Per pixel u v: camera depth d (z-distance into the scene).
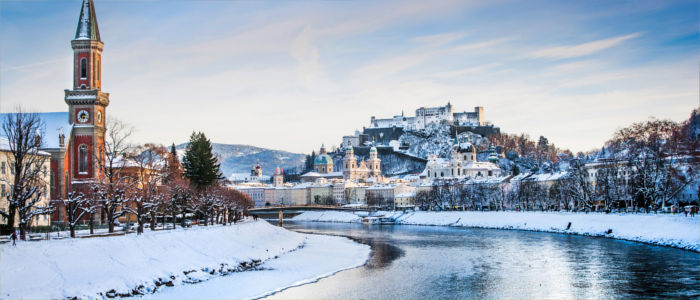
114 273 115.94
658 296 115.56
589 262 156.25
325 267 154.50
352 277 139.62
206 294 116.62
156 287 118.81
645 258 159.00
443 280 135.62
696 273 136.12
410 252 188.88
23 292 98.62
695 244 172.38
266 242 193.25
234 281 130.25
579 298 115.88
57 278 105.81
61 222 187.00
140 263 124.69
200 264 138.50
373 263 163.00
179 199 191.25
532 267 151.62
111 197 144.62
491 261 164.00
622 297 115.62
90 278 110.56
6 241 112.38
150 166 187.75
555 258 165.62
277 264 157.00
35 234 138.88
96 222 188.38
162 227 181.00
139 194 159.50
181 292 117.38
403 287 127.69
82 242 120.25
